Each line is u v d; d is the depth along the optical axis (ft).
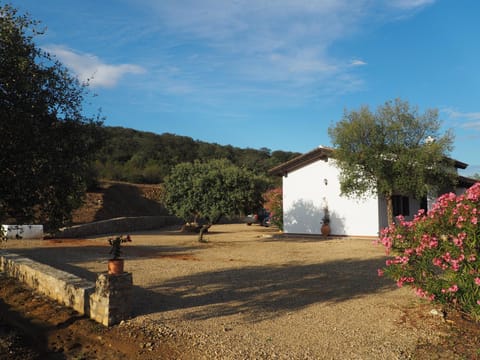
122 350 18.31
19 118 16.89
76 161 18.99
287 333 19.27
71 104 19.25
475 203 18.22
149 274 34.50
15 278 33.17
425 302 23.91
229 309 23.54
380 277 33.01
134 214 103.60
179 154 199.52
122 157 173.68
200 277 33.35
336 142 59.93
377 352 16.78
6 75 16.81
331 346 17.53
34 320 23.12
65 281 25.62
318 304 24.57
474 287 17.66
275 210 86.94
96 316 21.86
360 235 68.18
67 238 65.77
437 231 19.30
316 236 72.08
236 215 62.28
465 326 19.53
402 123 57.72
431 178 57.62
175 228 100.32
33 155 17.13
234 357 16.60
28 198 17.93
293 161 75.15
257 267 38.58
